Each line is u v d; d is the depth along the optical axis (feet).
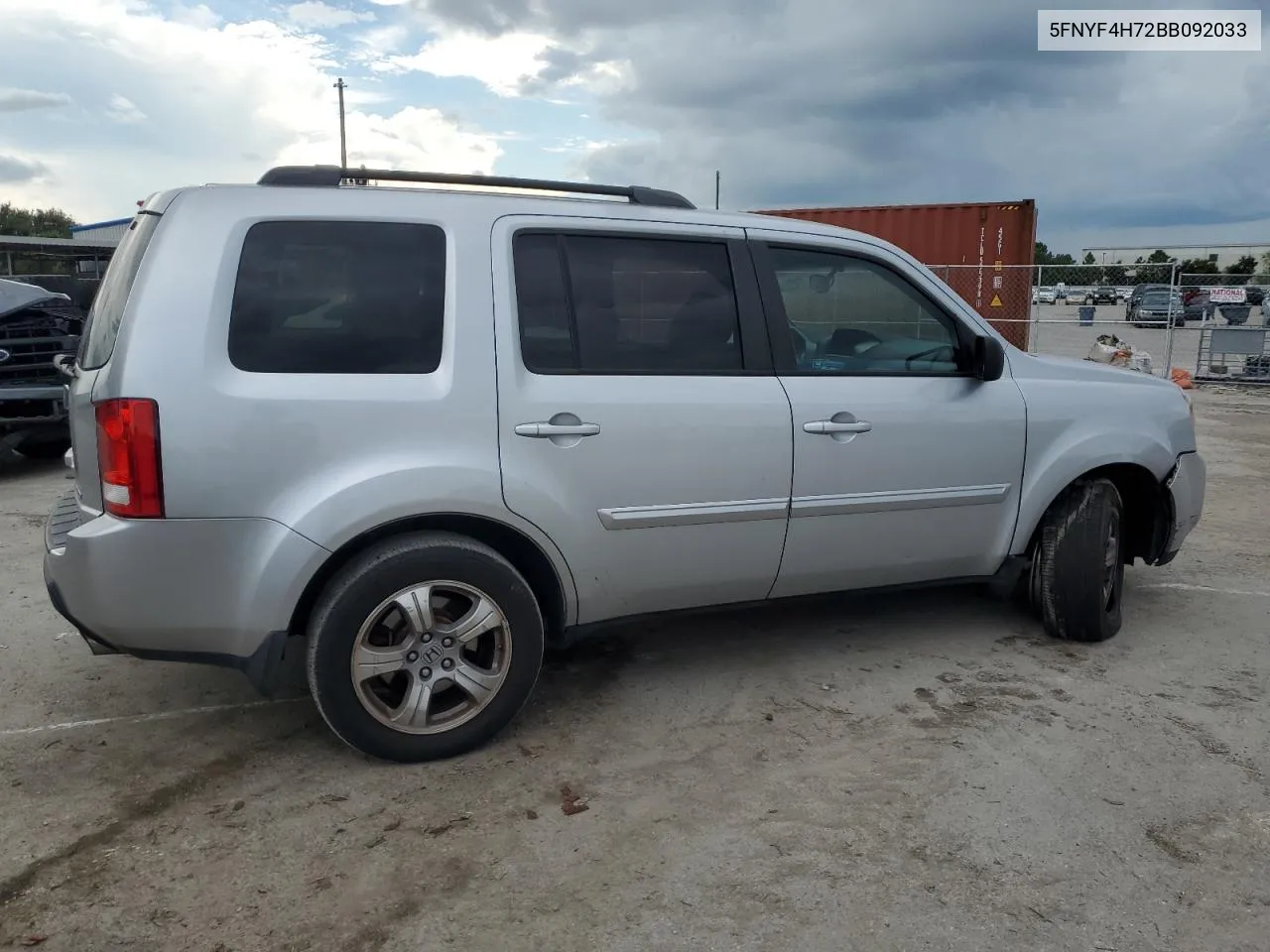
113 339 9.82
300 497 9.77
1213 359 62.64
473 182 11.22
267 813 9.70
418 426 10.18
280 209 10.10
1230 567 18.79
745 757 10.89
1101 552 13.85
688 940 7.85
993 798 10.00
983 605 16.17
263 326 9.84
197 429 9.41
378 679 10.68
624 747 11.14
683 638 14.64
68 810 9.74
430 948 7.77
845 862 8.90
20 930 7.91
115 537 9.36
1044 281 52.26
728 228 12.22
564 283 11.16
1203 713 12.04
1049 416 13.76
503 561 10.64
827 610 15.93
